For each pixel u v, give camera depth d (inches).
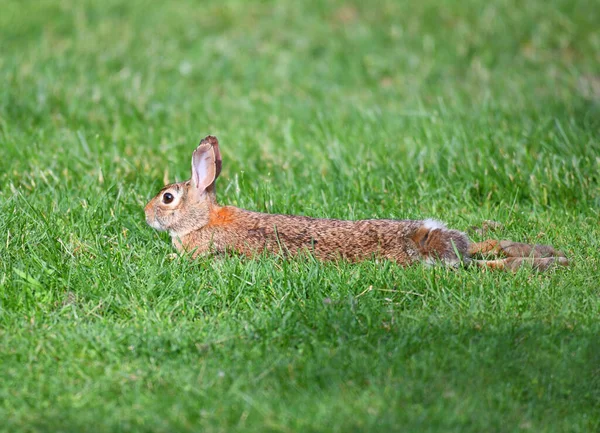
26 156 534.0
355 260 396.8
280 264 395.9
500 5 917.8
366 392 298.8
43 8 926.4
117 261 390.9
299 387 303.9
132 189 487.2
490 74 766.5
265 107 679.1
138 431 279.1
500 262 390.9
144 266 386.6
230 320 348.2
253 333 338.0
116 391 301.4
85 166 526.6
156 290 370.9
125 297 365.4
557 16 882.1
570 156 532.4
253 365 316.5
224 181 515.2
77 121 615.5
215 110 668.7
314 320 346.6
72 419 285.7
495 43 834.2
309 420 283.9
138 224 439.5
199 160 417.4
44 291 370.3
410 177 513.7
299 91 740.7
